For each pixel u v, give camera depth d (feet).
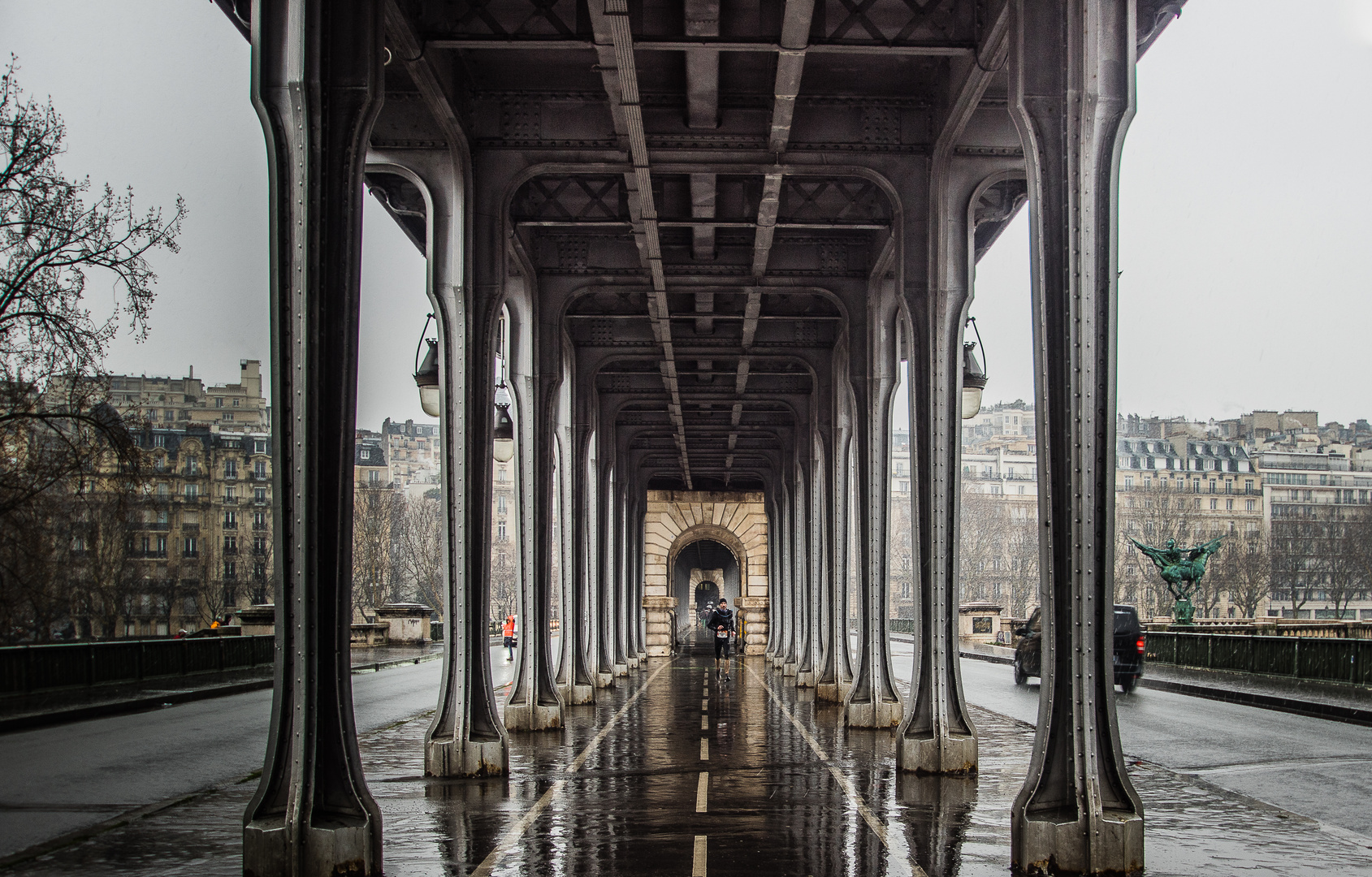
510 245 60.90
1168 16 40.19
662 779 43.32
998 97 49.42
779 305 87.92
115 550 168.25
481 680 45.52
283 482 28.35
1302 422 529.04
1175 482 435.94
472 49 47.34
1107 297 28.73
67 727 63.10
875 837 31.45
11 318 81.61
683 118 51.62
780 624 150.61
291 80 28.99
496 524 427.33
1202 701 77.97
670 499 180.45
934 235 49.06
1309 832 31.37
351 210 29.40
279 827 27.20
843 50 40.45
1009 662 130.00
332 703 28.12
